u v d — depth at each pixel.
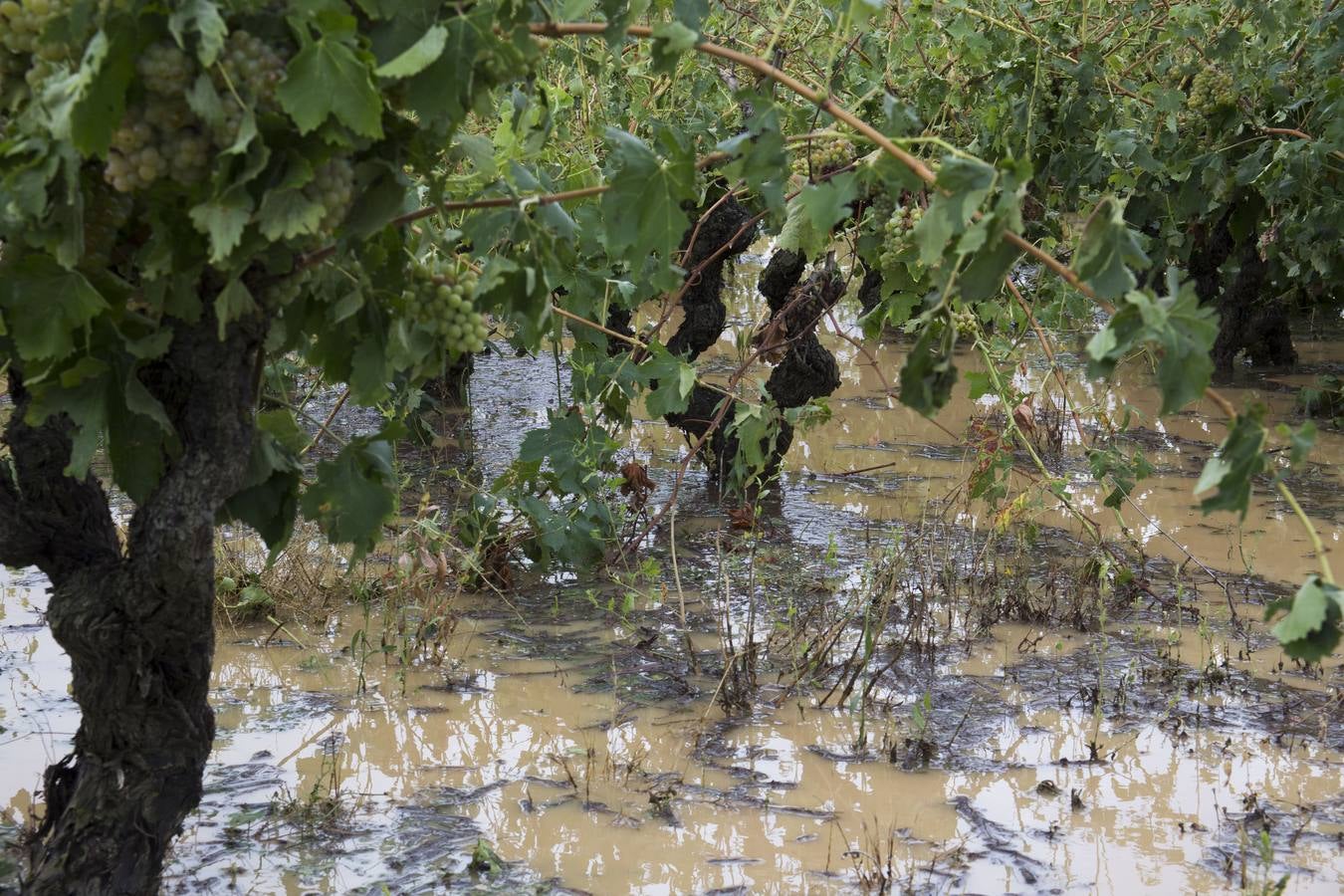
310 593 5.45
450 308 2.81
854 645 5.12
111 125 2.17
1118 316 2.42
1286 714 4.59
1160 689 4.78
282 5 2.28
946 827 3.85
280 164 2.30
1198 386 2.38
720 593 5.60
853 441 8.02
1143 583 5.63
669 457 7.59
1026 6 7.28
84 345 2.50
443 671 4.86
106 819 2.87
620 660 4.97
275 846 3.66
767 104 2.76
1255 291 9.27
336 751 4.25
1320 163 7.11
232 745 4.26
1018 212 2.38
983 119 7.68
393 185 2.54
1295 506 2.36
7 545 2.94
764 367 9.44
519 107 3.39
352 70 2.22
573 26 2.68
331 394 8.38
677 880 3.55
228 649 5.02
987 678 4.88
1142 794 4.06
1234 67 7.36
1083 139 7.51
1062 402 8.66
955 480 7.23
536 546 5.79
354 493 2.99
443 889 3.48
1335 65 7.16
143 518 2.70
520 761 4.22
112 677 2.79
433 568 5.14
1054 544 6.29
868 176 2.81
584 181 5.32
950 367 2.48
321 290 2.80
